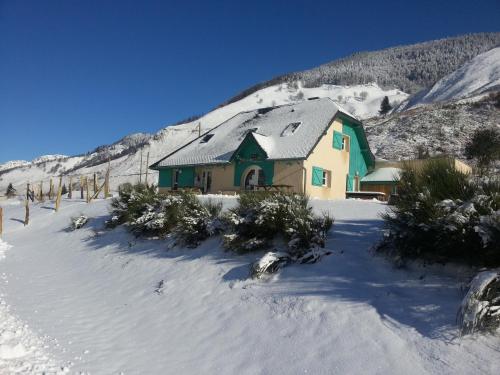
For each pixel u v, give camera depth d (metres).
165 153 114.88
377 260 6.76
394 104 162.88
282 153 22.52
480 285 4.33
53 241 18.70
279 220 8.65
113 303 8.67
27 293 9.77
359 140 27.42
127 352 5.91
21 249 18.20
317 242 7.87
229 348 5.54
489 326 4.15
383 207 12.80
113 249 13.63
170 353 5.77
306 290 6.32
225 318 6.48
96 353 5.84
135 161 114.00
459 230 5.47
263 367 4.85
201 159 26.98
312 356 4.72
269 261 7.44
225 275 8.17
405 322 4.74
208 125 131.50
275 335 5.46
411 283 5.75
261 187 21.83
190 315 7.00
